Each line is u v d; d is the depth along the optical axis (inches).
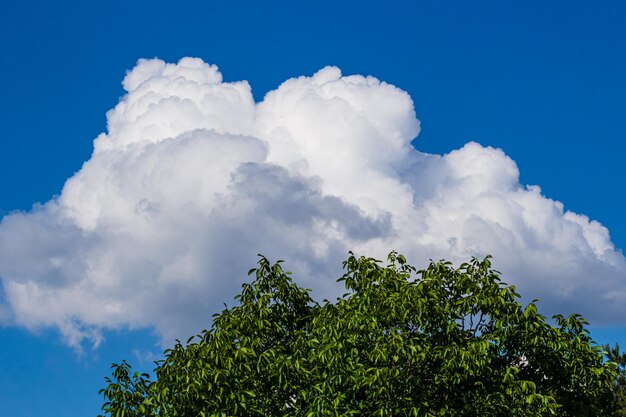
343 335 639.1
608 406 712.4
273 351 630.5
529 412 610.2
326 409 589.3
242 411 586.6
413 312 641.0
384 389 591.8
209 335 669.3
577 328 683.4
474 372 621.9
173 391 584.1
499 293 661.9
